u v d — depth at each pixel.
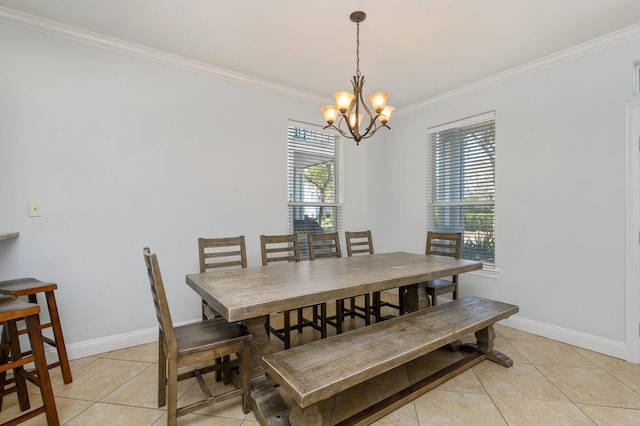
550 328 2.75
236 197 3.18
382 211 4.46
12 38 2.18
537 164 2.85
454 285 2.96
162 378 1.80
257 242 3.31
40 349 1.53
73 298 2.39
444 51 2.65
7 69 2.16
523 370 2.21
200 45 2.58
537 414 1.73
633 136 2.32
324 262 2.71
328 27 2.30
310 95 3.67
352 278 2.08
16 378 1.77
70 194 2.37
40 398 1.92
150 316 2.71
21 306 1.50
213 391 1.97
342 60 2.83
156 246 2.74
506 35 2.40
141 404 1.83
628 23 2.24
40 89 2.26
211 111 3.02
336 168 4.09
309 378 1.37
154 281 1.50
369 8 2.08
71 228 2.38
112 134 2.53
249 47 2.61
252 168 3.28
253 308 1.51
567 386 2.00
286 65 2.93
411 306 2.71
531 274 2.89
